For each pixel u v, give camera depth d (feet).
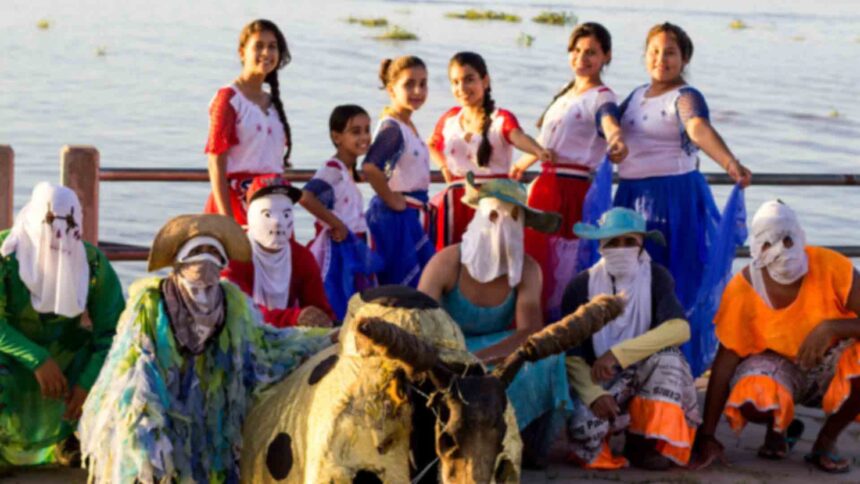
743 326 28.30
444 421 18.81
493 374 19.31
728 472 27.81
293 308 27.37
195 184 86.58
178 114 120.47
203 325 22.86
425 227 33.32
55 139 103.24
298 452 21.48
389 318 20.97
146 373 22.58
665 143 31.17
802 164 105.29
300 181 35.14
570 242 32.09
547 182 32.40
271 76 32.04
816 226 83.46
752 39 260.21
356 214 32.83
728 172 30.07
